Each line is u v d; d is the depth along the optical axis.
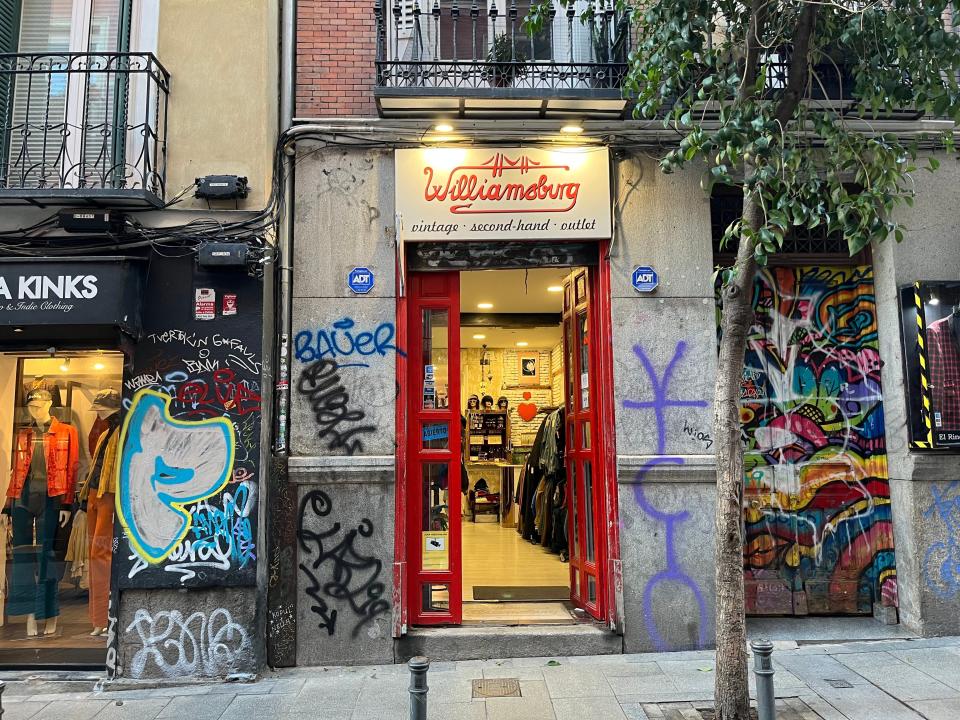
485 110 5.76
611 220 5.91
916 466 5.79
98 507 5.67
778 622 6.05
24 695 5.02
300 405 5.67
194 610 5.24
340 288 5.79
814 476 6.25
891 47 4.94
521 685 4.94
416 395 5.99
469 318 10.15
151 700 4.88
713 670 5.13
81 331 5.50
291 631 5.47
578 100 5.61
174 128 5.71
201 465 5.34
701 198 5.99
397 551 5.58
